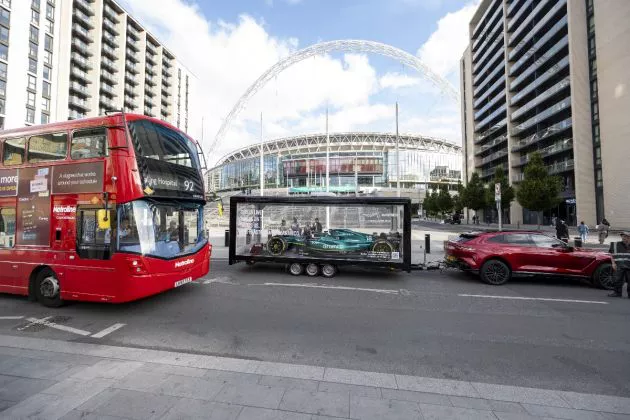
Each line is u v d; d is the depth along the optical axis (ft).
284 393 10.55
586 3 112.68
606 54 103.50
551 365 13.32
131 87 241.96
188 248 23.57
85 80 197.06
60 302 20.74
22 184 21.50
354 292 25.81
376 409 9.71
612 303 22.94
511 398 10.60
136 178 19.31
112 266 18.85
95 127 19.88
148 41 263.29
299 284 28.68
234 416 9.21
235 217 35.32
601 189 106.11
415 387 11.19
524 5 148.05
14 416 9.10
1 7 147.95
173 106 291.99
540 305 22.35
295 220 33.81
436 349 14.79
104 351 14.03
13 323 18.07
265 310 20.61
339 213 32.96
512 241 29.78
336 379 11.64
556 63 131.34
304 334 16.46
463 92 227.40
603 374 12.57
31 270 21.07
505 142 178.50
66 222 20.21
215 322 18.24
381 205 32.30
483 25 196.44
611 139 101.81
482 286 28.48
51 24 173.68
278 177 308.81
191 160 24.68
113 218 18.97
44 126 21.34
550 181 90.53
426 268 36.96
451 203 177.58
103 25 212.84
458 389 11.14
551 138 136.67
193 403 9.87
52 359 13.10
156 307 21.18
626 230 92.43
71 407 9.58
